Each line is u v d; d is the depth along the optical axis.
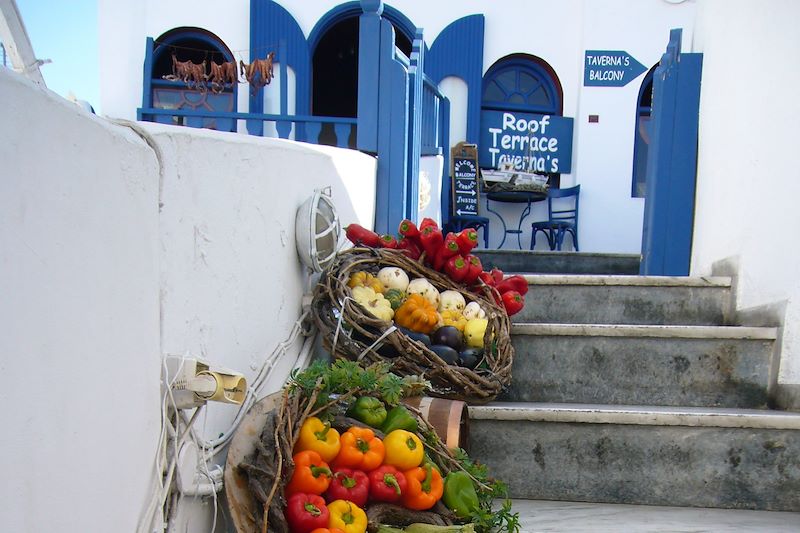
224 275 1.62
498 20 5.98
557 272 4.75
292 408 1.55
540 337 2.49
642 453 2.12
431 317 2.35
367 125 3.42
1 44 1.16
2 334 0.76
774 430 2.06
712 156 3.01
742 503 2.09
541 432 2.15
